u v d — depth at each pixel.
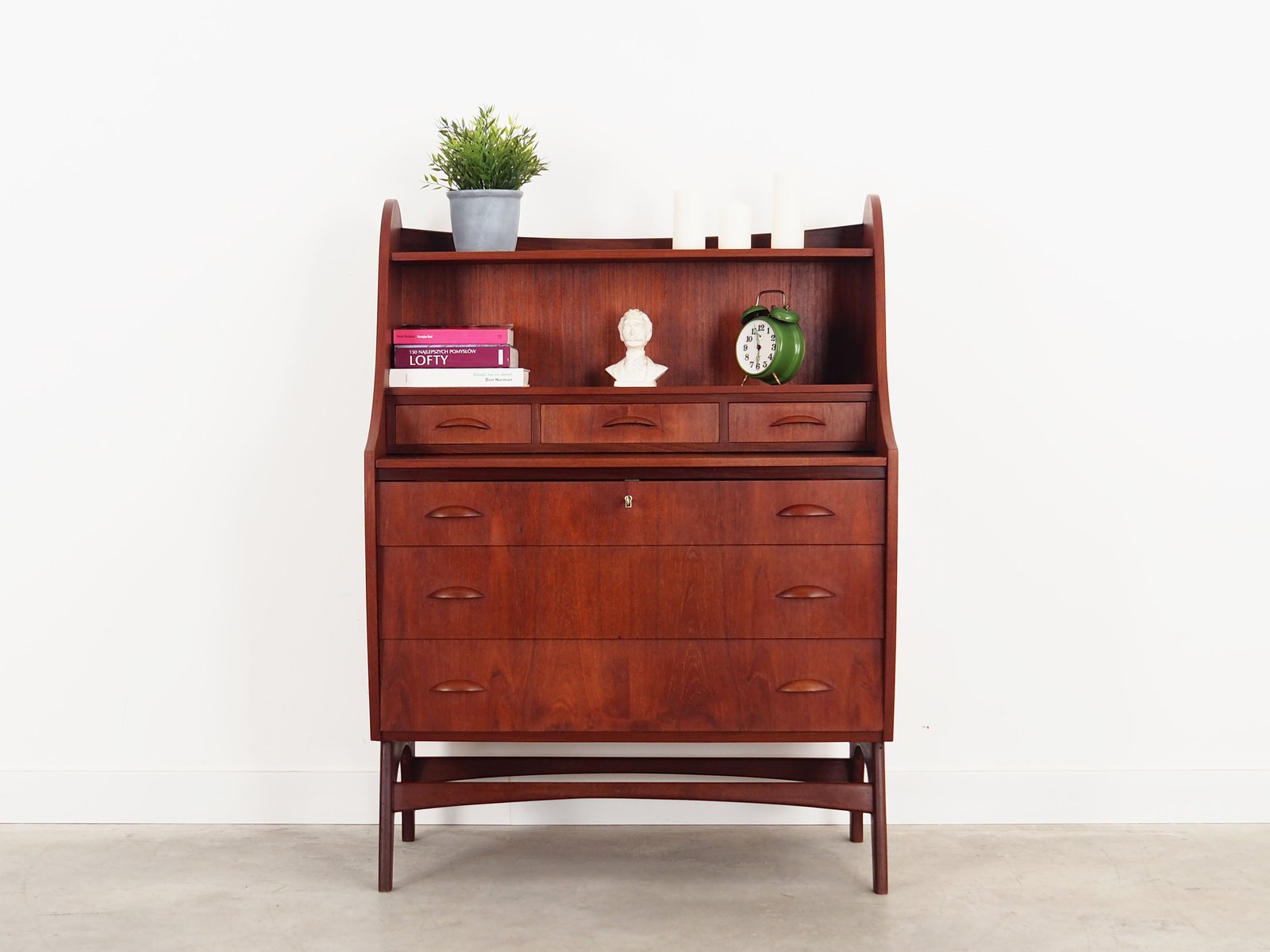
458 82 2.90
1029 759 2.90
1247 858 2.63
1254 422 2.87
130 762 2.92
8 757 2.91
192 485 2.91
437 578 2.39
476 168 2.60
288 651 2.92
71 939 2.21
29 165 2.88
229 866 2.60
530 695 2.39
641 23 2.90
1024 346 2.88
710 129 2.89
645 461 2.36
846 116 2.88
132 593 2.91
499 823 2.87
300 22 2.89
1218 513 2.88
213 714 2.92
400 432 2.52
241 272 2.90
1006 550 2.89
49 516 2.91
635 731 2.39
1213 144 2.85
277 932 2.25
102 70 2.88
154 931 2.25
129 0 2.88
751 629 2.38
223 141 2.89
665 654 2.38
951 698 2.90
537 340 2.76
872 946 2.18
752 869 2.57
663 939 2.21
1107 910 2.34
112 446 2.90
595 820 2.87
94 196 2.88
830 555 2.37
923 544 2.89
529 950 2.17
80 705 2.91
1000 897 2.41
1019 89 2.86
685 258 2.56
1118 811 2.88
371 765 2.92
